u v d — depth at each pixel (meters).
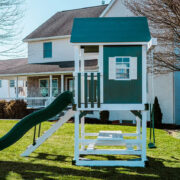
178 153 7.85
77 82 6.71
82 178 5.41
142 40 6.45
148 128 13.09
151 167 6.39
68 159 7.12
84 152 6.78
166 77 14.59
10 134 6.61
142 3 12.91
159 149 8.37
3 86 24.80
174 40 12.05
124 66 6.70
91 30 7.00
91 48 7.95
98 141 7.00
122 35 6.66
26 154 7.41
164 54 12.40
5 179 5.33
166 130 12.88
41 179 5.34
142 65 6.63
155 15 11.96
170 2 11.02
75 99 6.70
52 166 6.38
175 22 11.53
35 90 19.30
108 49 6.67
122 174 5.77
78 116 6.75
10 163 6.61
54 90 18.61
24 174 5.68
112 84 6.64
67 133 11.02
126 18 7.50
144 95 6.58
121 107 6.59
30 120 6.71
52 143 9.12
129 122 15.30
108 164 6.56
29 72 16.97
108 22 7.36
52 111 6.77
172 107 14.50
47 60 19.31
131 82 6.62
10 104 16.53
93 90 6.67
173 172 5.95
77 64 6.78
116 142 6.95
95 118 16.12
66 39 18.69
